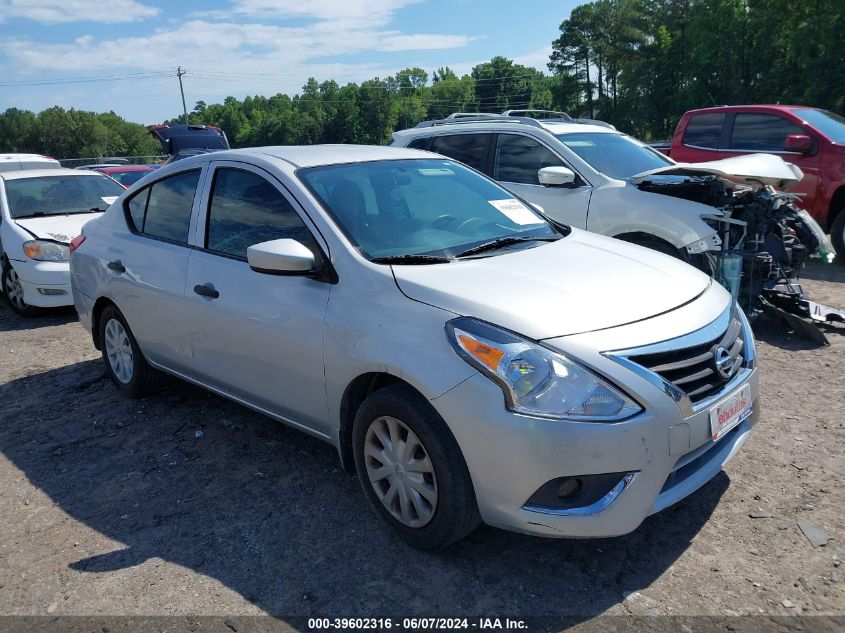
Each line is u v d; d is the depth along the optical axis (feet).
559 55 281.33
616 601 8.65
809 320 19.04
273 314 11.17
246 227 12.28
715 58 162.71
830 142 28.35
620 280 10.11
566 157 21.81
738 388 9.60
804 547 9.51
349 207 11.44
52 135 340.80
